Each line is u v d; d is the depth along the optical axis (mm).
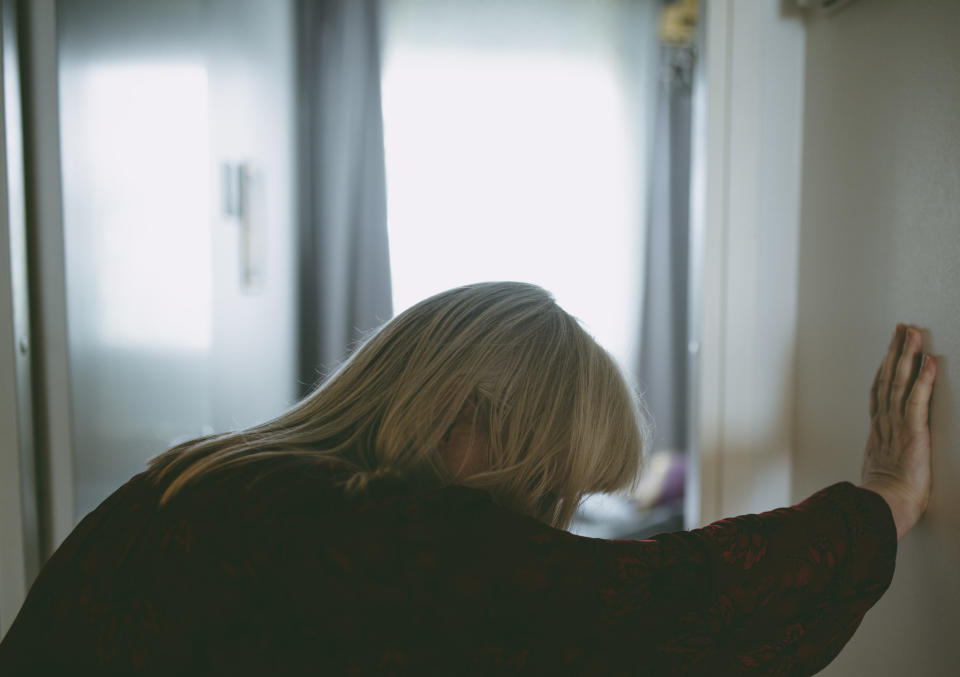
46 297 1086
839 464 1017
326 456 694
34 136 1062
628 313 3240
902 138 874
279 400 2666
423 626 626
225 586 625
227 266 2023
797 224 1113
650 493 2955
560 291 3189
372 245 3031
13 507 1039
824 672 1067
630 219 3205
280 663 625
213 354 1896
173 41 1583
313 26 2953
